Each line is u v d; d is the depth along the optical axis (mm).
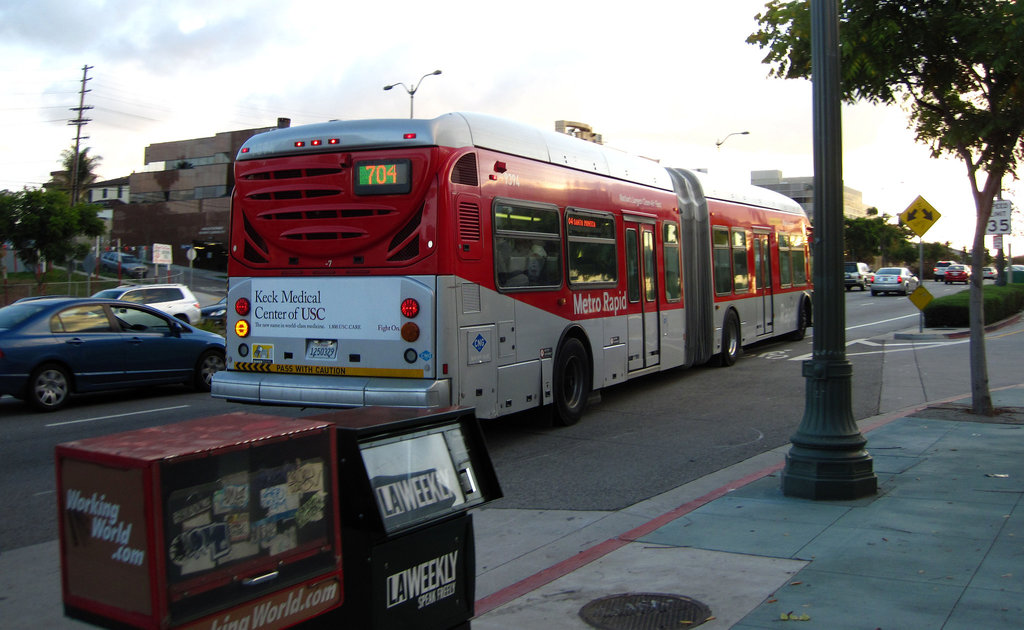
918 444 9438
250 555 3078
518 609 5082
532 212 10547
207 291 57625
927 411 11453
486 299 9578
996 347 20422
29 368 12773
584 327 11688
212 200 75562
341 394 9250
